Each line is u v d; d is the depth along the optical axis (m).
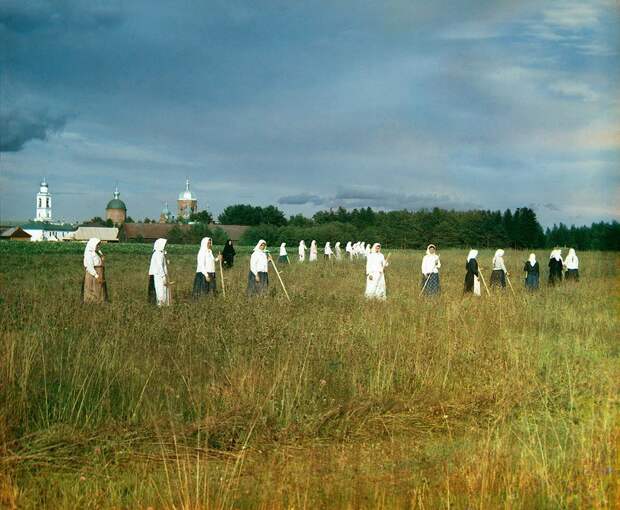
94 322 10.47
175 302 12.77
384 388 8.33
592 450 5.73
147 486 5.39
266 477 5.32
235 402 7.27
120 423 6.60
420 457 5.94
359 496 5.05
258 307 12.30
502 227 71.31
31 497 5.12
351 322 10.87
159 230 123.88
